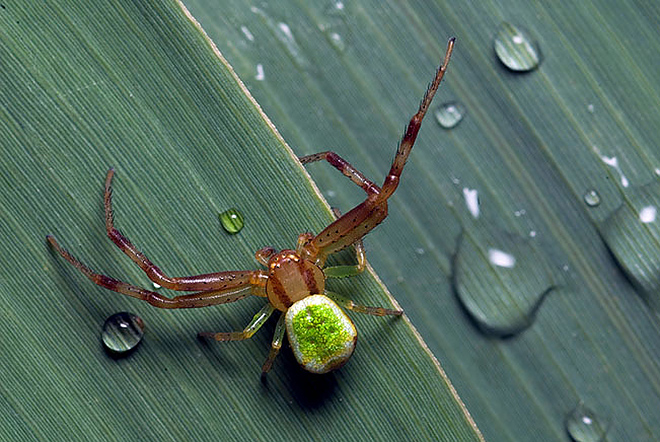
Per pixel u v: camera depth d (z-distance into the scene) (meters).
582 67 0.14
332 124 0.14
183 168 0.13
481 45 0.14
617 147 0.14
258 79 0.14
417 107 0.14
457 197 0.14
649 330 0.14
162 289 0.14
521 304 0.14
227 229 0.13
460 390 0.14
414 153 0.14
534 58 0.14
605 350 0.14
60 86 0.13
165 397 0.14
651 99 0.14
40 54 0.13
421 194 0.14
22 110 0.13
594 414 0.14
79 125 0.13
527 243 0.14
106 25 0.13
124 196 0.13
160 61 0.13
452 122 0.14
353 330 0.13
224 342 0.14
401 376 0.14
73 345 0.13
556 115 0.14
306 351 0.13
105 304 0.14
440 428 0.14
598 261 0.14
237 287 0.13
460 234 0.14
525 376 0.14
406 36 0.14
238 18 0.14
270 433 0.14
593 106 0.14
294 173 0.13
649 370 0.14
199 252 0.13
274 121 0.14
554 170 0.14
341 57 0.14
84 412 0.13
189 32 0.13
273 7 0.14
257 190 0.13
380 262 0.14
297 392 0.14
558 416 0.14
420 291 0.14
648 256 0.14
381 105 0.14
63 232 0.13
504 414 0.14
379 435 0.14
